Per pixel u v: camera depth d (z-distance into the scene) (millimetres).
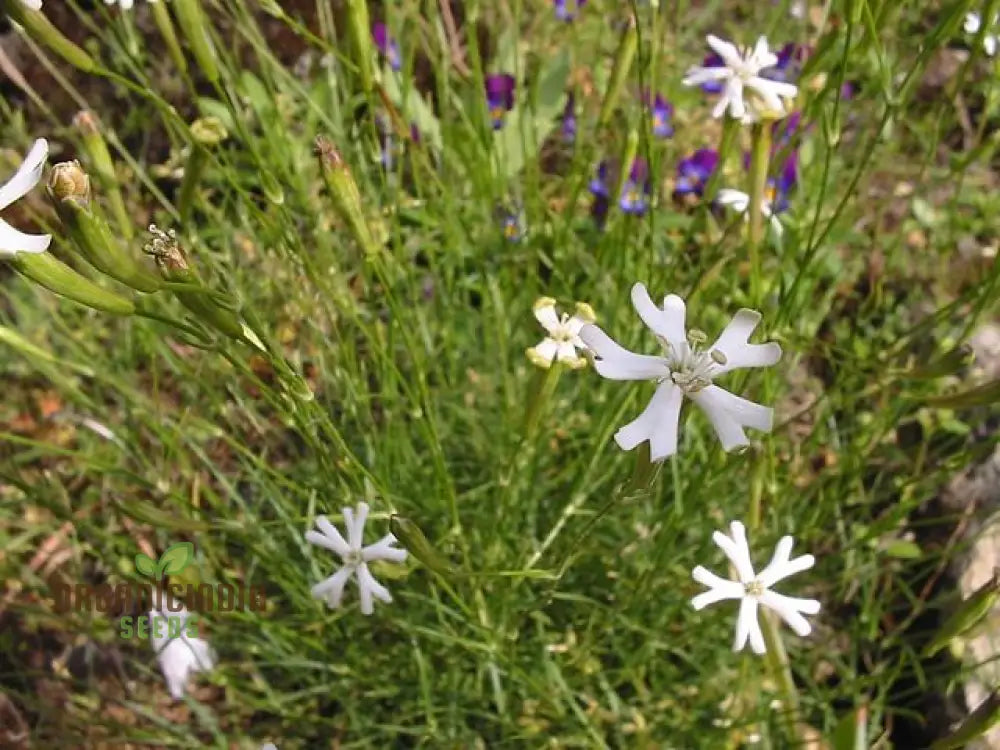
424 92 308
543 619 216
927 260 290
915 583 234
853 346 235
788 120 205
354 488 220
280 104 292
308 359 260
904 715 220
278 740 222
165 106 165
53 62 313
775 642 193
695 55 324
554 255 235
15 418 262
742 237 210
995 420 246
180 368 219
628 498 142
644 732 205
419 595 204
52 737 220
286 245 183
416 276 267
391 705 226
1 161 271
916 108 321
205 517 215
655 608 220
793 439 258
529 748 208
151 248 130
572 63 301
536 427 172
